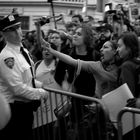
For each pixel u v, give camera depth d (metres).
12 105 4.46
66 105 4.57
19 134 4.56
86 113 4.24
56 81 5.30
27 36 8.79
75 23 7.19
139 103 3.94
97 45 6.20
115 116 4.08
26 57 4.60
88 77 4.82
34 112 4.85
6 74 4.36
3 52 4.44
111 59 4.59
